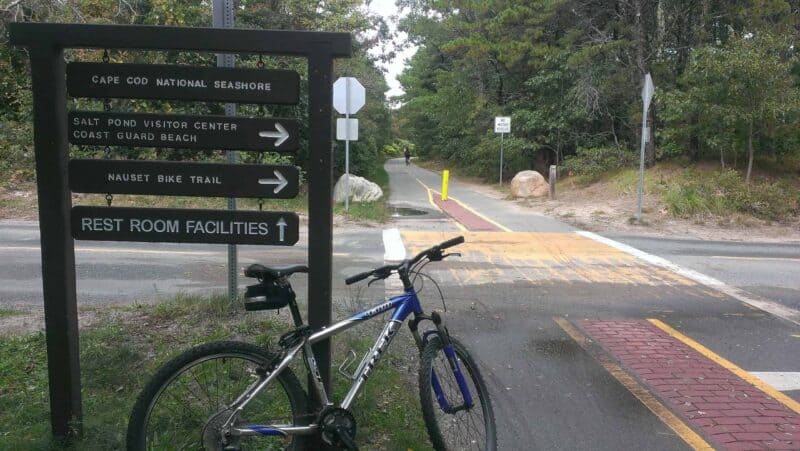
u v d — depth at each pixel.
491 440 3.38
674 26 19.05
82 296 6.97
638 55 19.45
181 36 3.17
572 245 11.31
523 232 12.92
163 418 3.06
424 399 3.19
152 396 2.88
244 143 3.34
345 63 23.52
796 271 9.30
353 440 3.13
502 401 4.38
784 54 16.52
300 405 3.02
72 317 3.30
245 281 7.91
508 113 27.33
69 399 3.29
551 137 24.66
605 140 23.55
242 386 3.08
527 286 7.94
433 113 36.06
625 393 4.57
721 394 4.56
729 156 18.44
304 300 6.60
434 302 7.03
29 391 4.00
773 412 4.27
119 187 3.32
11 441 3.31
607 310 6.84
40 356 4.63
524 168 28.73
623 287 7.98
